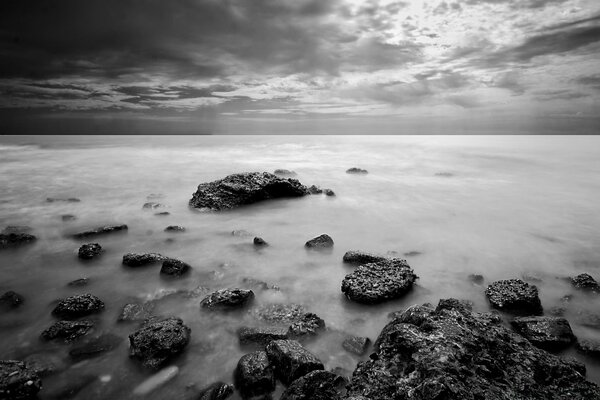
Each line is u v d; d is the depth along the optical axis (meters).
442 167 29.48
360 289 6.80
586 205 16.05
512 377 4.04
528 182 22.34
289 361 4.54
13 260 8.80
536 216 14.06
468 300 6.87
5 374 4.21
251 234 11.12
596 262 9.25
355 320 6.18
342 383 4.32
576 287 7.56
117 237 10.80
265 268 8.50
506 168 28.97
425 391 3.56
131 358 4.96
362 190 19.20
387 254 9.53
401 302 6.79
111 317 6.16
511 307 6.44
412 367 4.10
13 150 43.31
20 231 11.14
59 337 5.43
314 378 4.19
